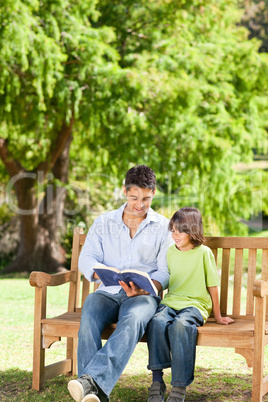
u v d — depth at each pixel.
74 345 4.12
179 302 3.52
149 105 12.34
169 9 13.15
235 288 3.88
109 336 3.44
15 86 11.05
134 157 12.64
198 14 13.35
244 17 24.41
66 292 9.52
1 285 10.69
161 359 3.26
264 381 3.36
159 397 3.17
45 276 3.72
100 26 13.30
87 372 3.02
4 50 10.27
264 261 3.82
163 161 12.99
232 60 13.47
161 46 12.72
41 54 10.55
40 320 3.67
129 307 3.34
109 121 12.32
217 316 3.58
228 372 4.13
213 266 3.61
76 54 11.48
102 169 15.28
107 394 3.00
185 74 11.97
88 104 11.58
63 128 13.05
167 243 3.72
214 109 13.09
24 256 13.72
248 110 13.95
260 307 3.18
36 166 13.72
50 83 10.68
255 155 18.16
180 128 12.27
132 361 4.54
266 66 13.41
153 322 3.30
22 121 12.59
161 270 3.68
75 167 16.72
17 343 5.23
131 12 13.09
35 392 3.67
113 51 11.59
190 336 3.21
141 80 11.12
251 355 3.19
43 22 11.31
